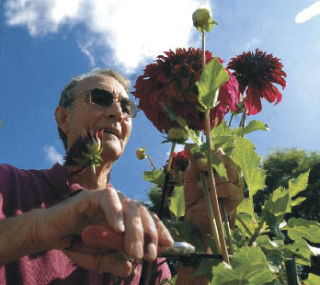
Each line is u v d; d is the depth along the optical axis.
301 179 0.70
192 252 0.51
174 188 0.80
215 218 0.61
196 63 0.69
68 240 0.48
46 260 0.88
